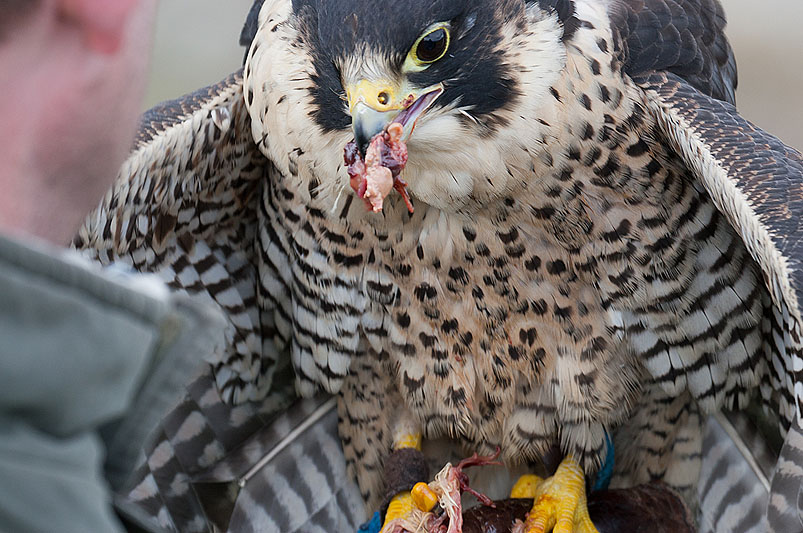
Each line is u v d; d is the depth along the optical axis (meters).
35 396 1.33
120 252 4.27
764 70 9.23
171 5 8.39
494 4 3.78
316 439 4.80
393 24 3.65
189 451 4.62
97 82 1.50
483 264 4.19
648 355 4.31
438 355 4.43
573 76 3.90
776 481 3.79
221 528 4.60
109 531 1.40
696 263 4.18
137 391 1.55
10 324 1.31
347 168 3.67
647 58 4.12
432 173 3.92
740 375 4.39
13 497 1.31
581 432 4.43
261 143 4.15
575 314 4.27
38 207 1.51
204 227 4.53
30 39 1.46
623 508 4.40
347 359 4.54
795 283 3.43
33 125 1.47
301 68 3.90
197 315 1.58
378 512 4.48
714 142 3.82
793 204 3.62
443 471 4.22
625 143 4.00
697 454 4.59
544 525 4.26
